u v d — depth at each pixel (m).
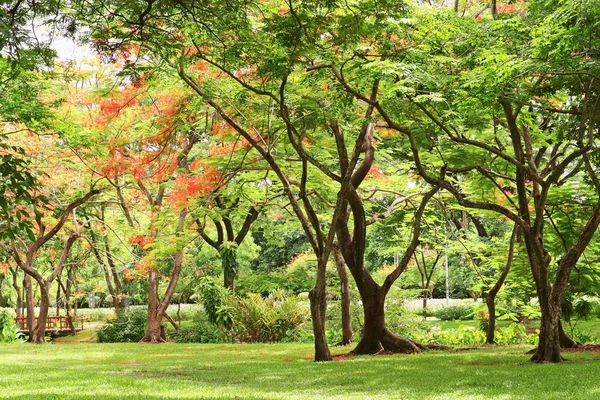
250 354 18.80
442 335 22.39
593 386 10.00
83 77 20.34
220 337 26.56
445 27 13.27
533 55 12.37
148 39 11.16
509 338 21.86
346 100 13.66
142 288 37.72
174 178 27.16
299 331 25.69
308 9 12.04
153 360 17.17
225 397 9.45
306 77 14.12
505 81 12.22
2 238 7.46
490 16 15.06
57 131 19.86
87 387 10.91
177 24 10.74
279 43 12.19
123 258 32.31
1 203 7.12
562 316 19.95
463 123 14.68
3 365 15.52
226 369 14.33
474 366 13.71
